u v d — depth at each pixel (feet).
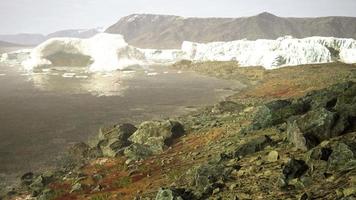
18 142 114.42
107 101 190.49
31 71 383.24
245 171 48.26
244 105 141.18
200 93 213.25
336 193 33.17
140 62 424.05
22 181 82.17
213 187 45.37
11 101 192.65
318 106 67.41
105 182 75.82
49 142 114.52
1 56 575.38
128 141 104.53
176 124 105.60
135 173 77.15
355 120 50.90
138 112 160.15
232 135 81.56
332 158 40.57
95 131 128.26
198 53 488.02
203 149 79.82
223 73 317.63
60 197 70.79
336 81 164.86
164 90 229.25
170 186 55.77
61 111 164.66
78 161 97.55
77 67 433.48
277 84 206.59
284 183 39.96
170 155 85.46
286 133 59.88
